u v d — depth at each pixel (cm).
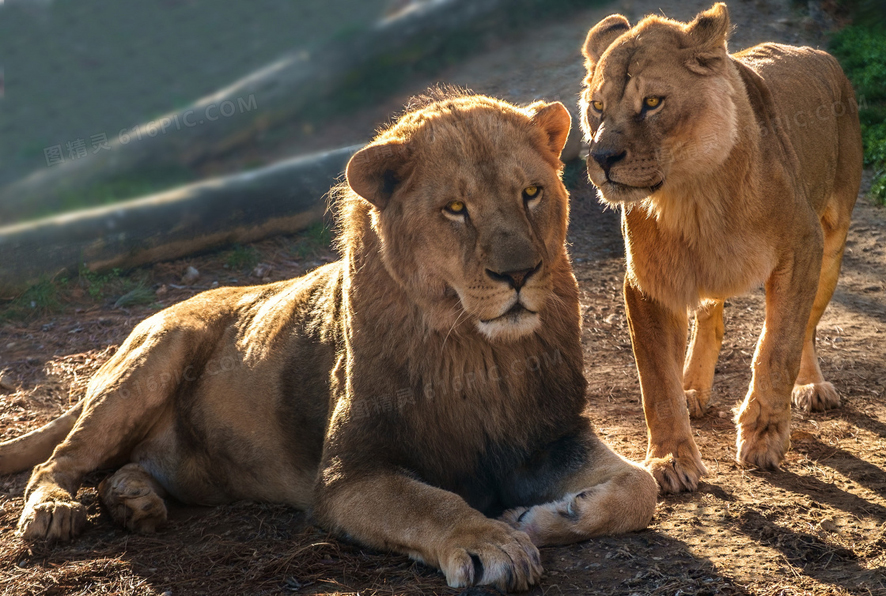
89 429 811
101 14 2681
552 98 2178
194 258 1547
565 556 632
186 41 2588
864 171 2069
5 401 1066
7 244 1380
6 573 672
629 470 675
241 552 679
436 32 2486
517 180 639
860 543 647
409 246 652
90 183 2045
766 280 819
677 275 817
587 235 1734
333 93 2342
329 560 642
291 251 1580
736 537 663
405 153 654
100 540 729
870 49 2477
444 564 588
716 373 1144
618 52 776
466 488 708
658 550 639
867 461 822
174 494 847
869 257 1642
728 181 781
